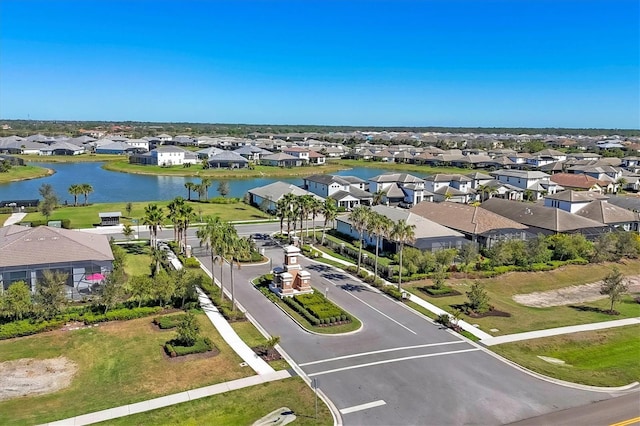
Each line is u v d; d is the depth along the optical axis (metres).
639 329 50.72
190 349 42.03
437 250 74.38
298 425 32.41
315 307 52.66
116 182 164.00
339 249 79.00
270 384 37.53
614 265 75.25
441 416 33.81
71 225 92.62
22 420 32.38
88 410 33.69
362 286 62.34
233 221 101.81
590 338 47.88
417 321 51.22
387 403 35.34
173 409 33.88
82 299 54.88
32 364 40.28
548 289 65.31
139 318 49.59
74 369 39.75
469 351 44.31
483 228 81.62
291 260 58.38
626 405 35.66
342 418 33.34
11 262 52.41
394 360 42.19
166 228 92.75
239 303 55.56
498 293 62.53
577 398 36.59
